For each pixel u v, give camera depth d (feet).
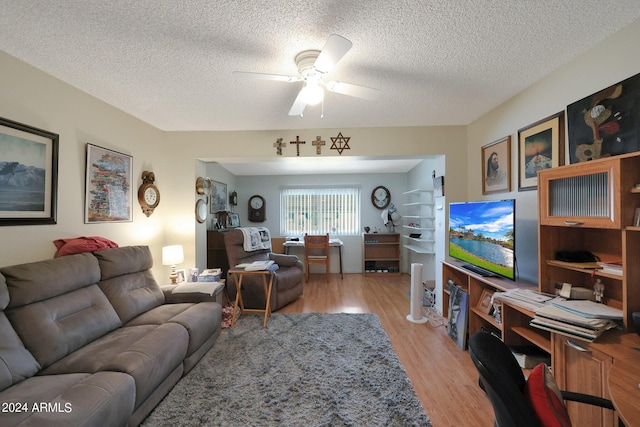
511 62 6.37
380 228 19.29
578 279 5.99
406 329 9.62
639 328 4.29
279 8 4.58
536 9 4.67
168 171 11.34
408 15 4.78
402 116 9.81
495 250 7.58
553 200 5.72
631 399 2.95
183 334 6.56
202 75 6.84
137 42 5.52
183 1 4.41
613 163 4.50
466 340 8.14
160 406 5.74
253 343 8.51
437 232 11.58
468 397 6.11
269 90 7.66
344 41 4.45
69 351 5.43
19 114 6.17
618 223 4.43
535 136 7.37
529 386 2.96
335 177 19.52
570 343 4.67
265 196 19.54
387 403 5.83
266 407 5.74
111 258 7.34
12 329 4.87
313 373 6.91
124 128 9.27
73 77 6.95
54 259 6.11
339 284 16.07
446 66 6.50
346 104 8.70
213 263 14.46
